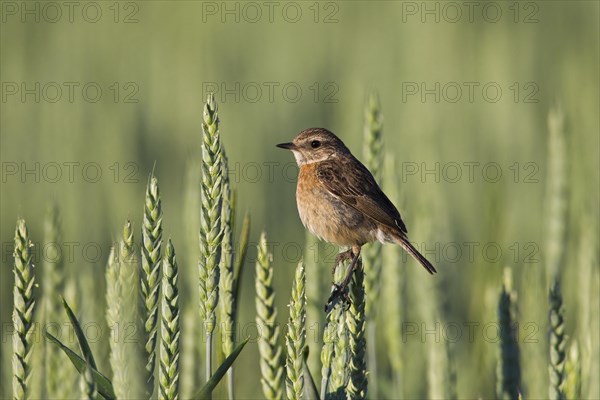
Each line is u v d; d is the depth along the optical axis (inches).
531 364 333.7
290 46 769.6
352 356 245.4
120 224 500.1
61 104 609.6
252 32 793.6
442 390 331.9
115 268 200.5
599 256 385.7
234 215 251.4
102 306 292.8
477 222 560.4
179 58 713.0
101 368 276.1
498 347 323.0
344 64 762.8
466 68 744.3
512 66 756.6
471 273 484.1
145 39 746.8
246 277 529.3
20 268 197.2
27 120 625.0
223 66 742.5
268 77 742.5
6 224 542.3
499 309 322.0
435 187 472.7
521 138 658.2
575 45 801.6
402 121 637.9
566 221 414.9
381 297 374.0
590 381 289.6
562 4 862.5
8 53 719.7
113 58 725.9
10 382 291.7
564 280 426.3
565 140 423.8
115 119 599.8
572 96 571.8
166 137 617.6
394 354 367.2
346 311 247.3
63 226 483.8
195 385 319.0
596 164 468.8
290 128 667.4
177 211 535.2
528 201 578.2
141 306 195.6
